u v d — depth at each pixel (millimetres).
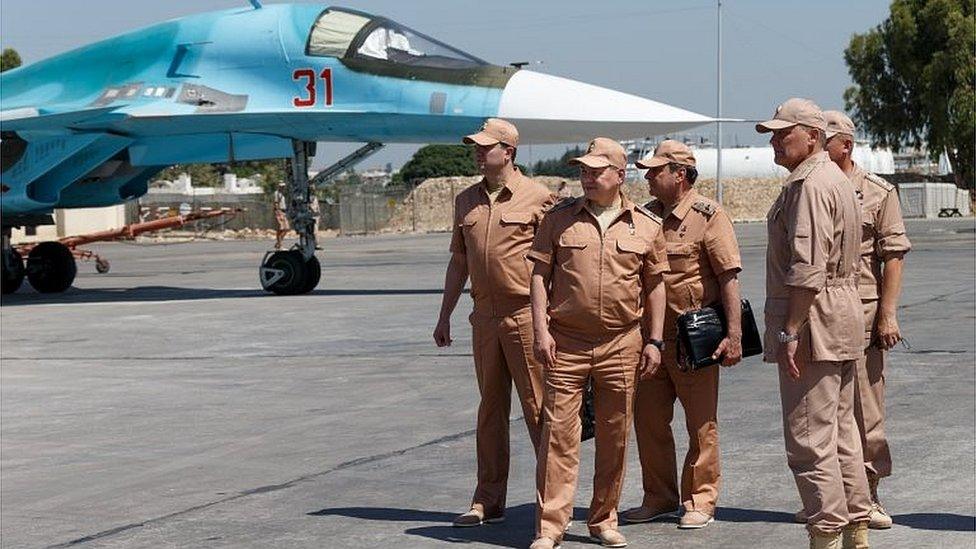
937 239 40250
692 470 7262
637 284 6727
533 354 7301
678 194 7375
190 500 8078
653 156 7414
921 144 79938
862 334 6258
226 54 22375
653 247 6750
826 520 6156
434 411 11062
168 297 24078
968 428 9430
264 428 10555
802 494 6238
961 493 7551
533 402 7348
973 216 77312
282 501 7980
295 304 21359
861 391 7176
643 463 7406
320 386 12695
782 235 6230
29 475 9039
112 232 33312
